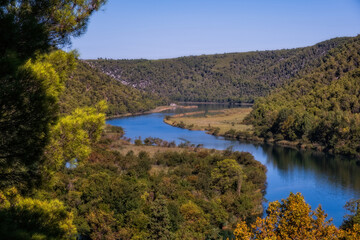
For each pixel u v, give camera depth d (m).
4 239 7.75
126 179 50.12
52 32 11.81
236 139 129.38
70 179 45.12
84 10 12.49
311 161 91.69
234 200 50.31
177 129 147.88
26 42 10.05
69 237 11.53
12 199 11.49
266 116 153.75
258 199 54.88
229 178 58.69
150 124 165.50
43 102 9.14
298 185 65.75
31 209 10.80
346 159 95.31
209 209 46.06
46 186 11.20
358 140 102.81
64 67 11.92
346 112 133.12
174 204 39.19
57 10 11.66
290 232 16.50
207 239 40.00
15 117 8.86
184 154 78.25
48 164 10.99
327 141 113.75
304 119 125.19
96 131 12.79
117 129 129.38
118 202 36.56
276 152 106.00
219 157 75.44
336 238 16.27
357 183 67.25
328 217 47.78
